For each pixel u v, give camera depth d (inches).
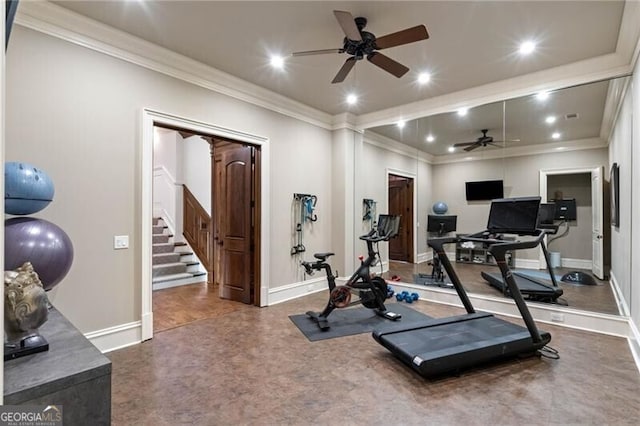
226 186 198.1
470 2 104.1
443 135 194.5
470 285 185.5
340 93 182.9
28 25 104.1
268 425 80.2
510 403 88.9
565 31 119.4
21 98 103.0
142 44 128.1
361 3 105.0
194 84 147.9
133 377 102.5
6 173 83.6
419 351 103.7
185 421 81.4
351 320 158.6
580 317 144.5
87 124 116.2
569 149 158.2
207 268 244.8
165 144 288.5
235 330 144.2
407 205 210.7
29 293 54.7
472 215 186.9
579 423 80.5
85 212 115.6
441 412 85.0
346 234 221.6
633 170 124.0
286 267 195.6
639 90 112.5
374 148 221.9
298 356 118.6
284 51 136.6
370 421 81.6
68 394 47.6
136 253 128.5
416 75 157.6
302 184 205.3
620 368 108.3
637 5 100.3
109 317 121.4
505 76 158.7
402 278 212.5
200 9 108.5
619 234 140.9
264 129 180.7
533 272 167.2
